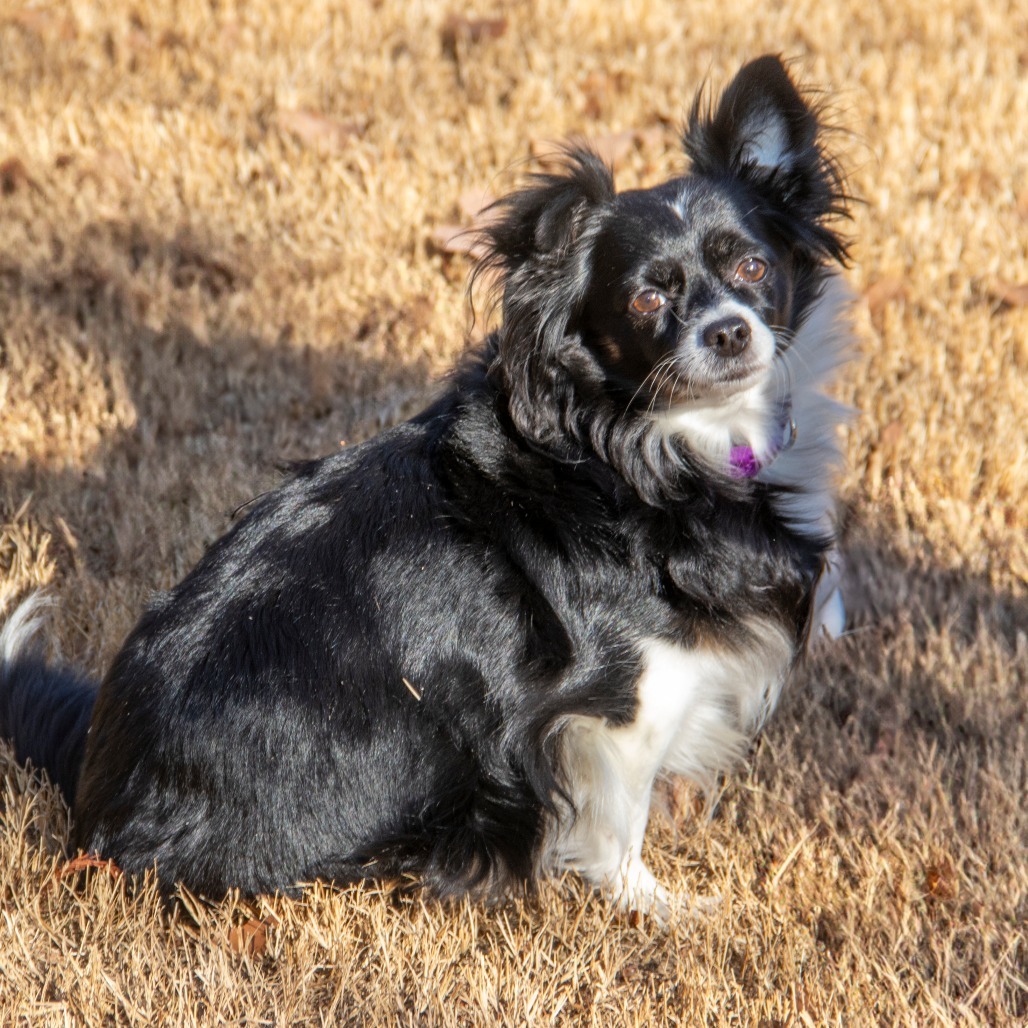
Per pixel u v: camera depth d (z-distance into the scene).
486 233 3.97
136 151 8.10
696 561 3.91
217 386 6.57
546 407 3.95
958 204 7.65
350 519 3.95
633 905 4.21
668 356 3.82
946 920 4.11
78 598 5.29
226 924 3.87
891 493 5.86
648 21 9.48
